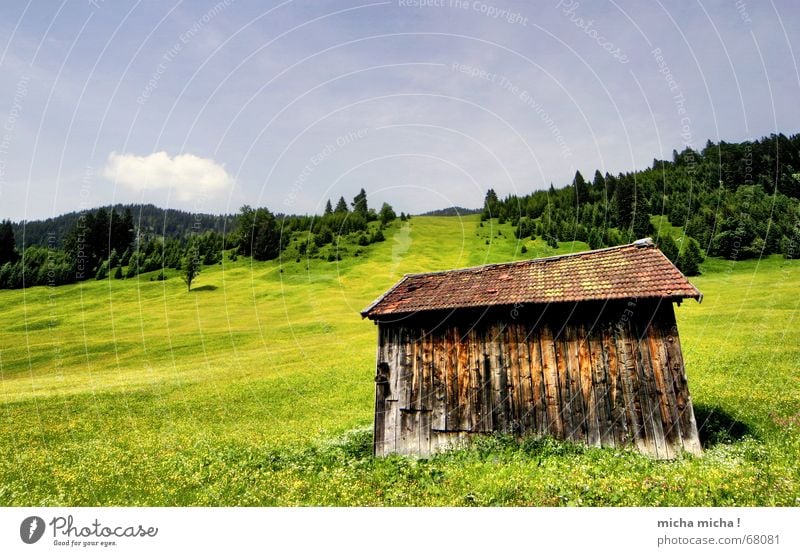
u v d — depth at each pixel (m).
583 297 13.91
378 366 16.53
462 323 15.73
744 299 52.22
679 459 11.78
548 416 13.90
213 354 52.41
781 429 13.71
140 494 12.44
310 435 20.16
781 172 110.50
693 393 21.20
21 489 13.76
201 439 21.05
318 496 11.03
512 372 14.66
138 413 29.02
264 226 113.38
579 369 13.86
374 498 10.73
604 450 12.59
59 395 34.78
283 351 50.84
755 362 26.84
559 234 100.06
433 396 15.51
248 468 14.26
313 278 91.44
